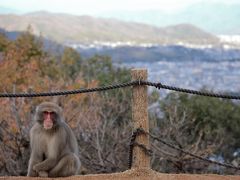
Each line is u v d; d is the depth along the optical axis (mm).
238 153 22719
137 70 7352
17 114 13641
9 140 13578
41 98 15148
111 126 15055
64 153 7629
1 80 18484
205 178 7516
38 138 7578
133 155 7570
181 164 14094
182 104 21422
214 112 23891
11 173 13406
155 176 7438
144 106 7430
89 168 13727
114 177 7379
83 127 14797
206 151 14484
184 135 16453
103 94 17656
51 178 7328
